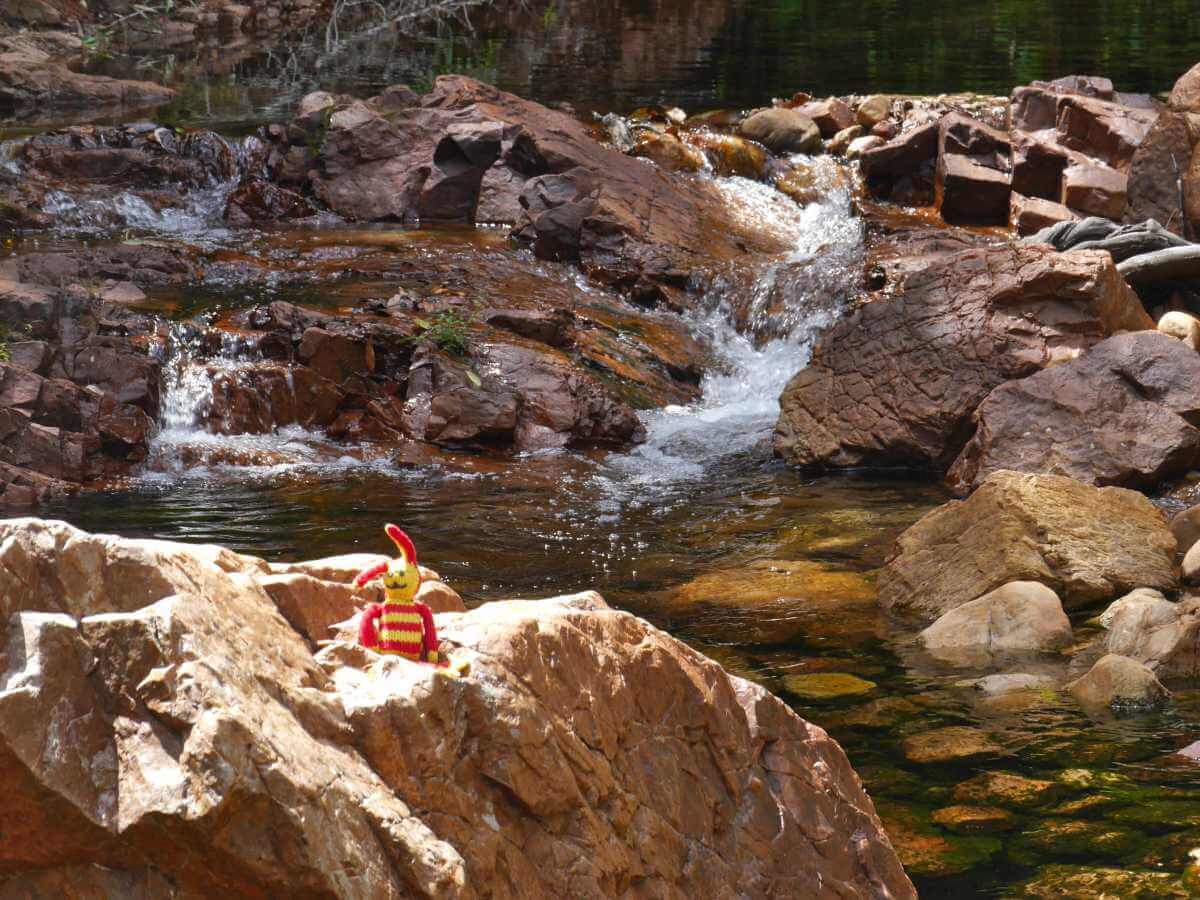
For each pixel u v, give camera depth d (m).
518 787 2.62
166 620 2.23
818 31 27.92
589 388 11.04
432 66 24.61
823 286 13.52
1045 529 7.21
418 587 2.91
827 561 7.92
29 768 2.11
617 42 27.11
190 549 2.79
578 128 17.62
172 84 23.14
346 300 12.49
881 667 6.20
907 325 10.70
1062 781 4.84
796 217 16.48
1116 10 29.80
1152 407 9.31
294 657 2.50
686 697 3.19
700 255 14.59
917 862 4.22
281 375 10.68
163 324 11.27
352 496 9.19
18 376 9.70
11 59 22.19
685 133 18.03
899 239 14.91
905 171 17.03
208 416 10.45
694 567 7.82
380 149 17.05
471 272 13.78
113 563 2.34
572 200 15.39
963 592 7.00
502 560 7.89
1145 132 15.48
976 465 9.52
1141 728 5.35
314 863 2.15
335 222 16.38
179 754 2.15
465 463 10.13
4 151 16.88
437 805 2.49
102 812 2.15
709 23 29.95
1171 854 4.21
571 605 3.21
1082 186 14.96
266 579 2.73
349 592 2.93
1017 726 5.41
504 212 16.52
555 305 13.02
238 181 17.08
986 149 16.38
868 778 4.93
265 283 13.15
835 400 10.52
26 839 2.18
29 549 2.26
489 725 2.61
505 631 2.80
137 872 2.21
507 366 11.18
